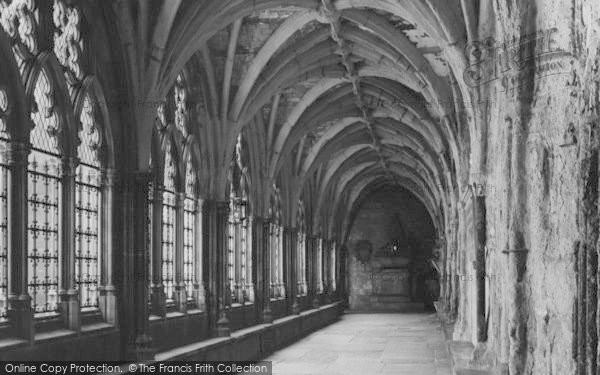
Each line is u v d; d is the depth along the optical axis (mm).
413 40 20391
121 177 15078
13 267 11500
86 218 14477
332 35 21297
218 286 20922
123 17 14766
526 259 8273
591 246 5461
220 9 16891
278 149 27188
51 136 12930
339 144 34594
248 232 26109
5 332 11273
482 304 14000
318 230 40219
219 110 21156
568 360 6379
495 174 11938
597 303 5391
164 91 15773
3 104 11445
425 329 35219
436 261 48094
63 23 13305
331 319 41562
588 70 5461
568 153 6363
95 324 14250
